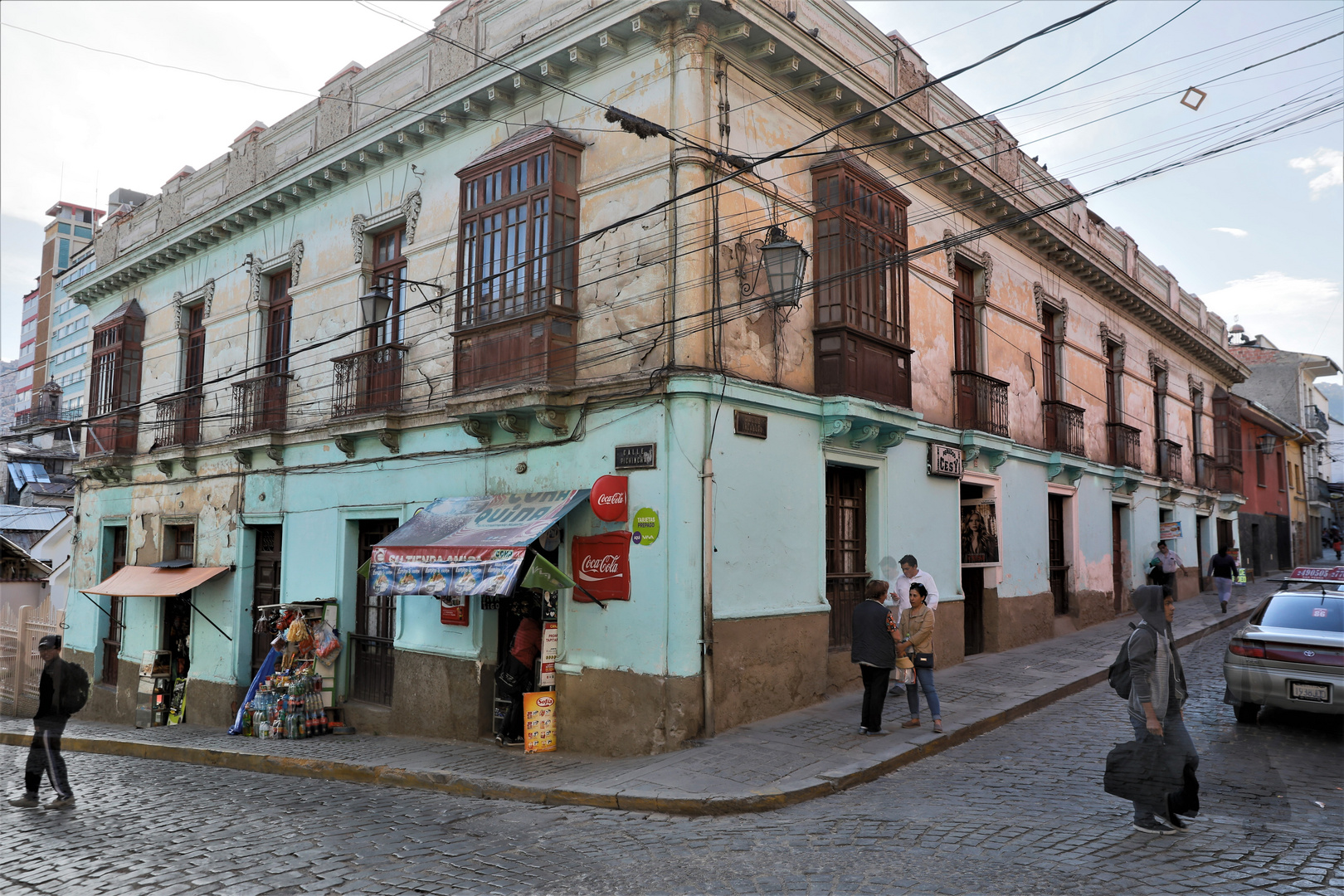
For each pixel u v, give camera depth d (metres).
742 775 7.55
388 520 12.34
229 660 14.32
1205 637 15.32
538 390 9.52
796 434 10.17
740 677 9.14
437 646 11.04
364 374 12.45
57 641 8.30
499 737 9.84
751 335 9.68
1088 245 17.59
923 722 9.20
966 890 4.86
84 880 5.69
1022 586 14.88
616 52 9.80
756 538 9.48
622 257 9.59
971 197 13.84
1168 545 21.80
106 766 10.61
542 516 9.27
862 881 5.07
